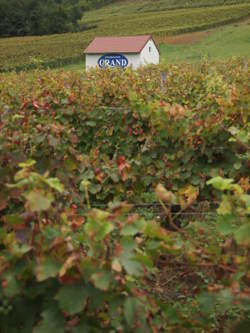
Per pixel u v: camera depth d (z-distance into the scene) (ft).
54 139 13.92
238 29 174.29
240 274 9.27
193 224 10.70
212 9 244.22
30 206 8.30
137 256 8.45
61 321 8.50
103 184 16.62
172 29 197.16
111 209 9.11
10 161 12.31
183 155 16.96
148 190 18.72
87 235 8.67
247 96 16.87
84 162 14.62
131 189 17.28
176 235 10.16
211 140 16.47
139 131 20.11
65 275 8.38
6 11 266.98
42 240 8.72
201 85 32.27
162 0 338.95
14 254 8.55
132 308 8.37
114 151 21.77
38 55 180.24
